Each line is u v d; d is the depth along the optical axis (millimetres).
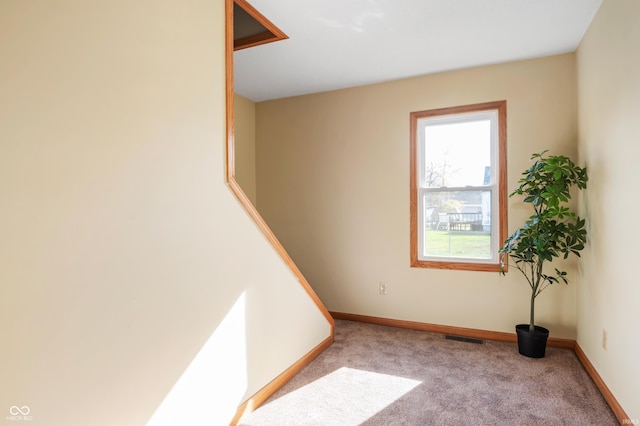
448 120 3342
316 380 2391
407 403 2092
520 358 2732
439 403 2090
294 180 3998
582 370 2512
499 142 3105
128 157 1371
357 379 2398
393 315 3543
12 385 1023
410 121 3441
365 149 3645
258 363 2113
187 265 1637
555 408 2027
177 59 1601
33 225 1076
